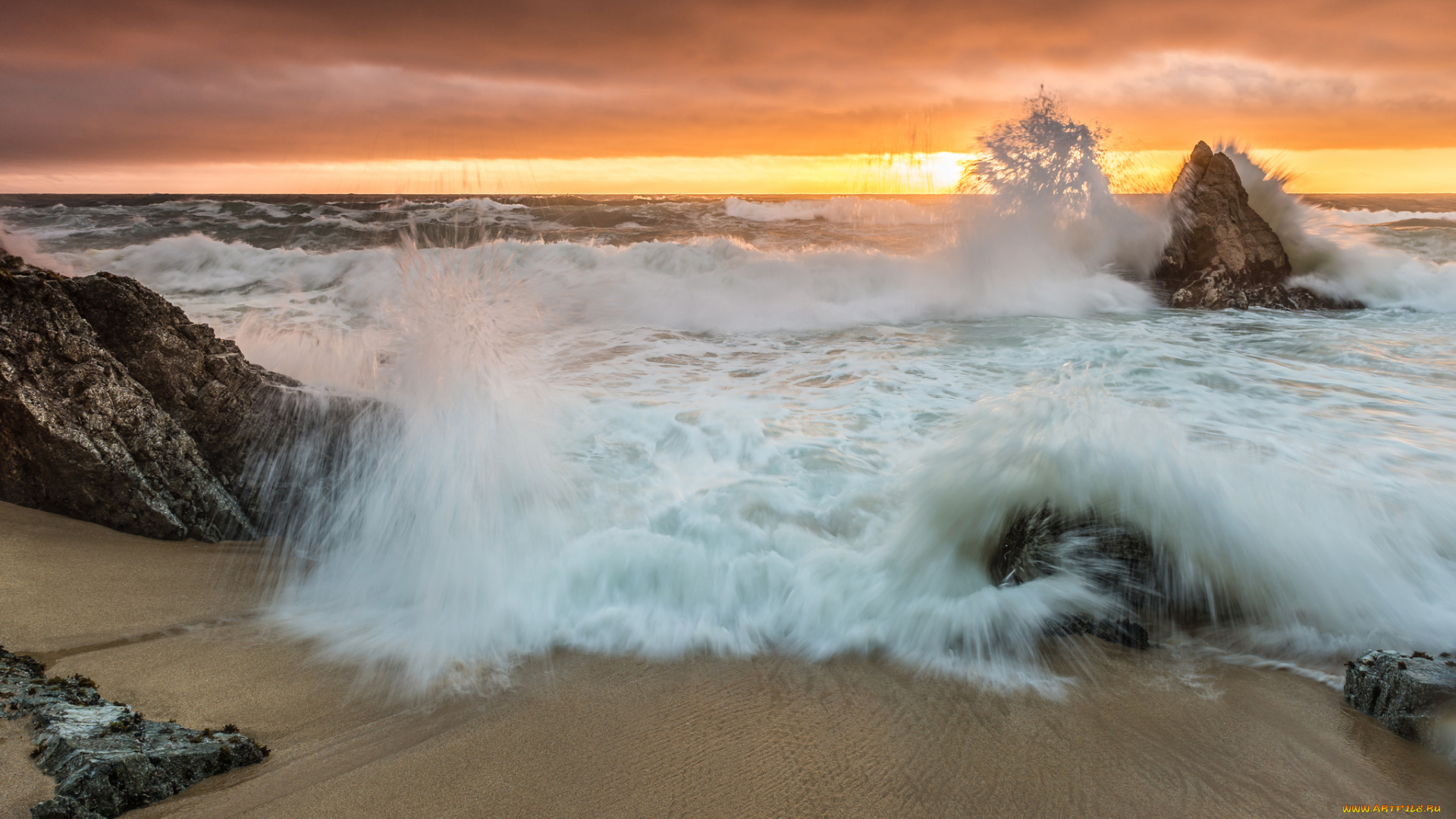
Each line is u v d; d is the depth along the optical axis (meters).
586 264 14.48
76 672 2.62
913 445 4.84
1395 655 2.66
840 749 2.40
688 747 2.41
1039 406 3.95
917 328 9.72
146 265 14.80
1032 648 3.05
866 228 25.02
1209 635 3.18
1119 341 8.32
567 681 2.81
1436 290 10.92
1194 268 11.36
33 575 3.16
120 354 3.93
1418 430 4.99
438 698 2.67
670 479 4.30
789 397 6.07
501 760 2.31
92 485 3.58
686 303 10.88
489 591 3.31
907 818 2.07
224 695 2.60
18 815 1.82
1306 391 6.05
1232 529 3.42
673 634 3.15
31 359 3.56
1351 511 3.61
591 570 3.39
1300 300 10.82
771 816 2.07
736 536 3.67
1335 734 2.49
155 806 2.01
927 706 2.66
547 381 6.45
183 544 3.71
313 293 12.60
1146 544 3.39
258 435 4.05
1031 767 2.31
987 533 3.53
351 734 2.43
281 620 3.16
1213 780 2.25
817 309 10.70
